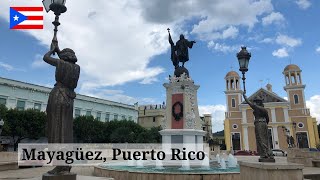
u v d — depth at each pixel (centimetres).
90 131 4597
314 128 6412
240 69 912
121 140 4562
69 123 525
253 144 6281
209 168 1453
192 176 1001
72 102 541
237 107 6756
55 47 557
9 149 3838
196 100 1812
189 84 1772
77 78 550
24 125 3750
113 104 5944
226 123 6744
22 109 4184
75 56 561
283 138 6078
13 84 4188
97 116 5550
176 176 1003
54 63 536
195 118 1756
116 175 1124
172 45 1897
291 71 6494
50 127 513
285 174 630
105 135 4841
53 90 528
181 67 1845
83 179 498
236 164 1730
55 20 564
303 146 5956
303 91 6253
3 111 3547
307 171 1255
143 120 6900
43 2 574
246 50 921
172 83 1797
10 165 1496
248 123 6438
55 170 493
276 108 6319
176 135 1666
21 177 1149
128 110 6331
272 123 6244
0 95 4006
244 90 900
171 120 1752
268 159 759
